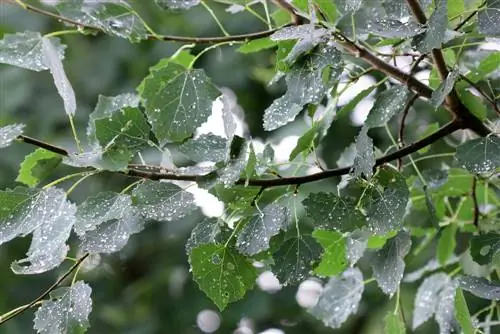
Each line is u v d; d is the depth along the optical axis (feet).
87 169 4.49
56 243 4.18
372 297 6.53
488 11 4.25
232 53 6.98
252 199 4.30
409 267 5.83
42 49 4.42
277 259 4.33
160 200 4.21
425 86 4.48
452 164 5.02
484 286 4.34
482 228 4.83
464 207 4.91
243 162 4.21
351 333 6.87
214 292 4.29
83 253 4.32
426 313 4.92
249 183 4.28
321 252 4.33
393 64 4.53
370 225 4.33
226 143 4.26
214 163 4.26
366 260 6.20
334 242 4.60
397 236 4.49
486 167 4.27
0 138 4.14
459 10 4.40
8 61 4.41
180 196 4.22
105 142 4.26
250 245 4.24
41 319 4.21
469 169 4.28
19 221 4.20
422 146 4.48
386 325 4.65
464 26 4.40
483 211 5.00
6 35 4.45
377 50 4.58
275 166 4.64
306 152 4.51
